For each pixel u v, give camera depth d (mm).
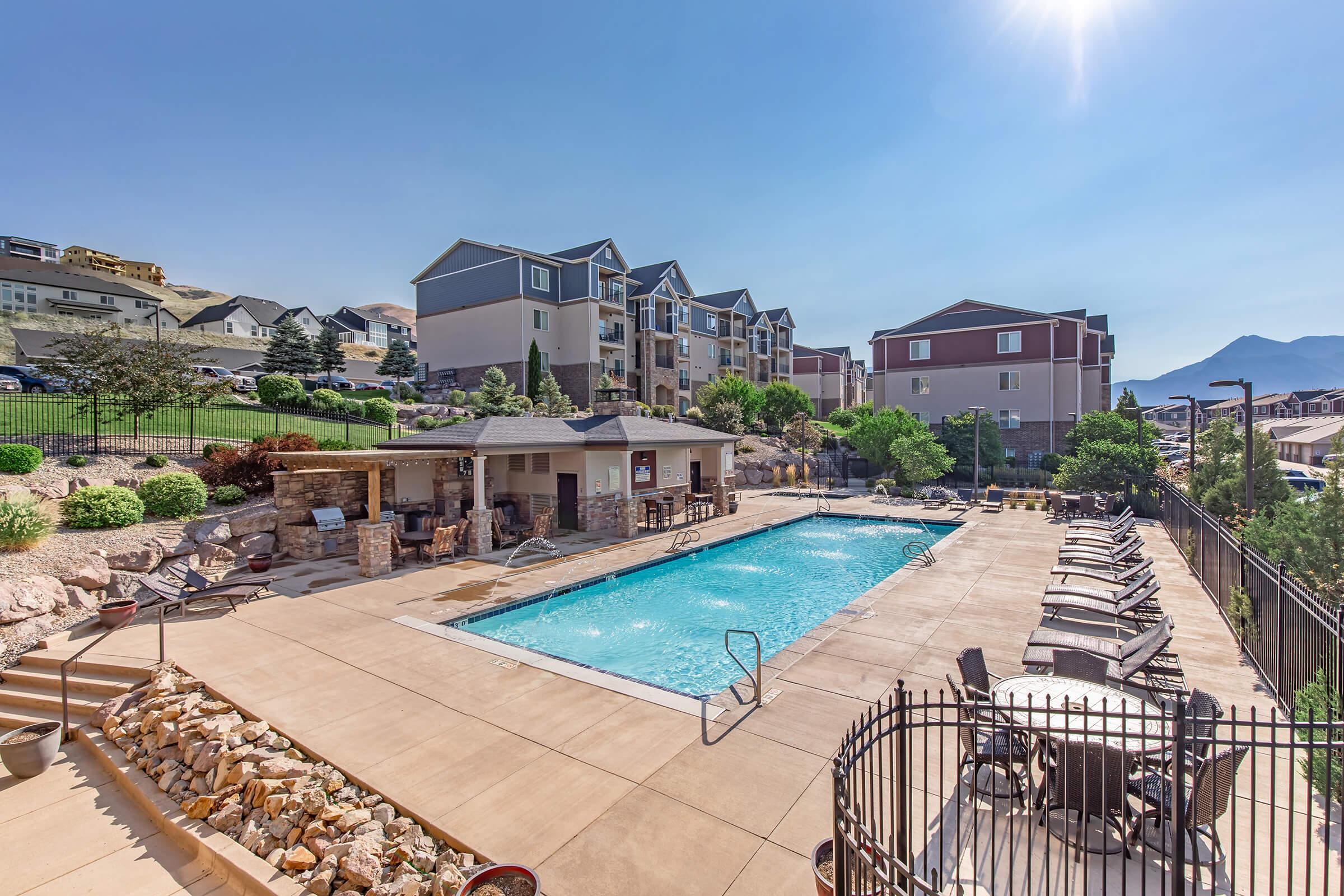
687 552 16297
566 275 39781
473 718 6648
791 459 35531
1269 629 7395
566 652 9828
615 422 19625
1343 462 8297
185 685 7500
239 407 24438
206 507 14406
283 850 4770
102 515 12172
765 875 4160
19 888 4672
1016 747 4941
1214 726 3480
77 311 62562
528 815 4895
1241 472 15539
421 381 42219
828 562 16344
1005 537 17953
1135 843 4414
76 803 5840
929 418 42188
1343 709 4836
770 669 7977
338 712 6816
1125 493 24391
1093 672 6246
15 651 8781
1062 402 39531
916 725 4117
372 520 13492
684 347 48375
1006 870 4211
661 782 5359
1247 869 4180
